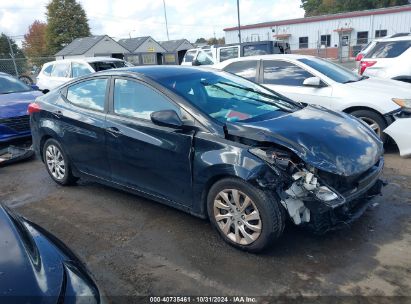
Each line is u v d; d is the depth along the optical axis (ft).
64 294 6.33
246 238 10.84
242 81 15.35
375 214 13.03
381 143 12.82
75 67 38.86
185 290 9.69
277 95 15.16
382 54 31.53
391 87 20.36
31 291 6.16
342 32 117.70
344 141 11.43
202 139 11.37
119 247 11.86
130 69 14.37
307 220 10.33
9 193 17.07
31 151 22.13
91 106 15.01
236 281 9.90
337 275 9.90
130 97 13.64
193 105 12.07
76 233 12.91
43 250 7.37
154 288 9.84
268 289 9.53
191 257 11.07
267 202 10.23
